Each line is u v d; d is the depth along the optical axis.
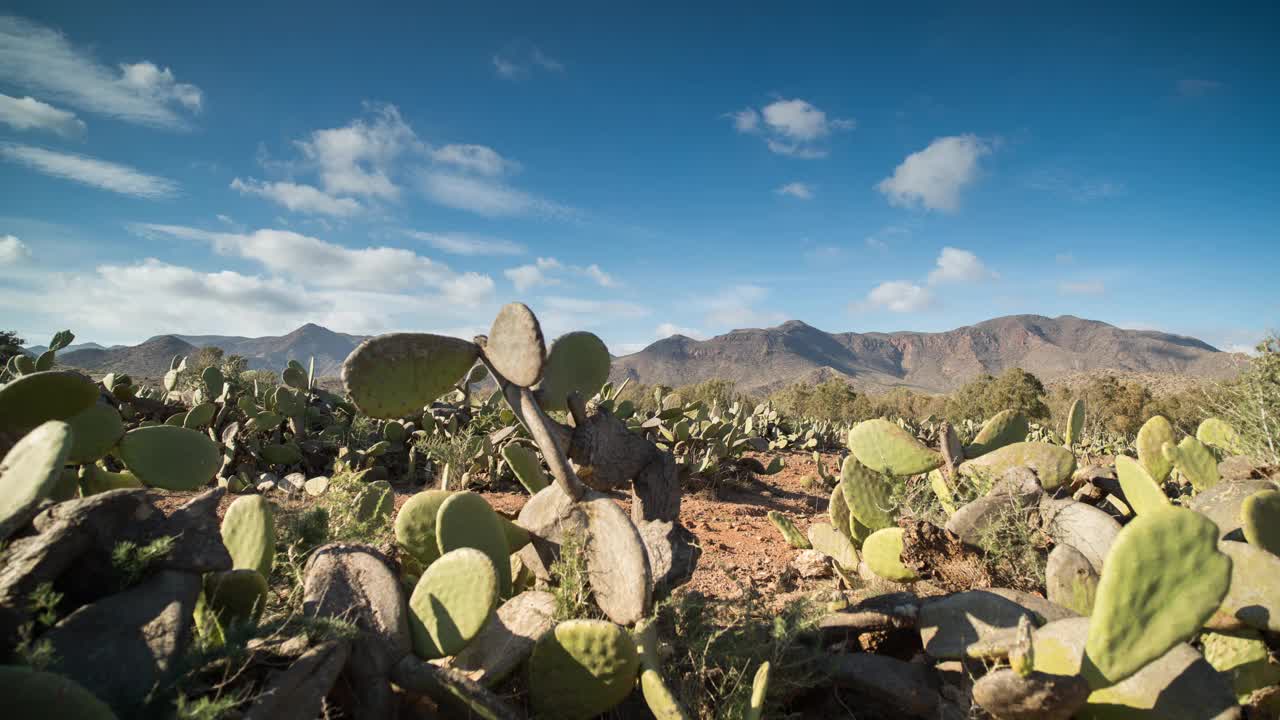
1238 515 3.12
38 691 1.54
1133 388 32.25
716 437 10.29
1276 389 4.43
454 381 3.13
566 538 3.08
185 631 1.99
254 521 2.87
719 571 5.29
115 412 3.60
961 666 2.68
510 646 2.78
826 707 2.92
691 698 2.68
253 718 1.83
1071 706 2.03
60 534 1.94
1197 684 2.21
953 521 3.36
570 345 3.50
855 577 4.17
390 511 4.46
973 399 45.53
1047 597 3.11
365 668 2.36
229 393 8.53
